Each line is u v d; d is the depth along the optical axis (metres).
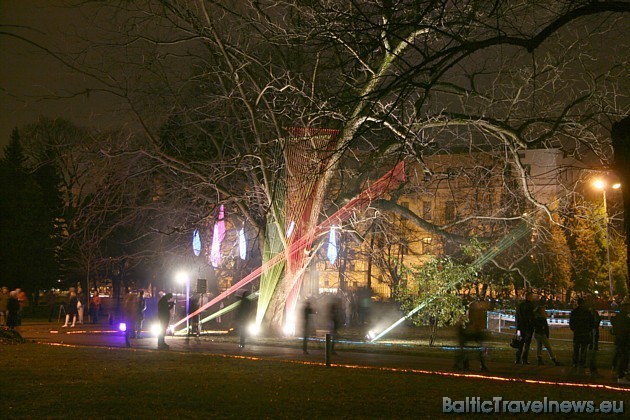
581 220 24.70
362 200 29.77
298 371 16.45
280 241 30.45
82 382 14.18
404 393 13.14
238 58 27.80
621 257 53.12
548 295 51.03
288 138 25.88
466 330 17.67
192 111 29.69
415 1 9.06
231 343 26.28
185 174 32.31
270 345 25.34
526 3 9.98
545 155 17.95
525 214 26.39
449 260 26.14
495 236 30.64
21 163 60.84
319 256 40.34
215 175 29.94
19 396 12.27
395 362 19.42
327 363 17.70
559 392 13.66
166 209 31.72
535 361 20.62
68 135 37.09
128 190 31.02
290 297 30.73
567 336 33.41
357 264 55.81
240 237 36.03
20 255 56.53
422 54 8.10
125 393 12.75
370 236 36.41
